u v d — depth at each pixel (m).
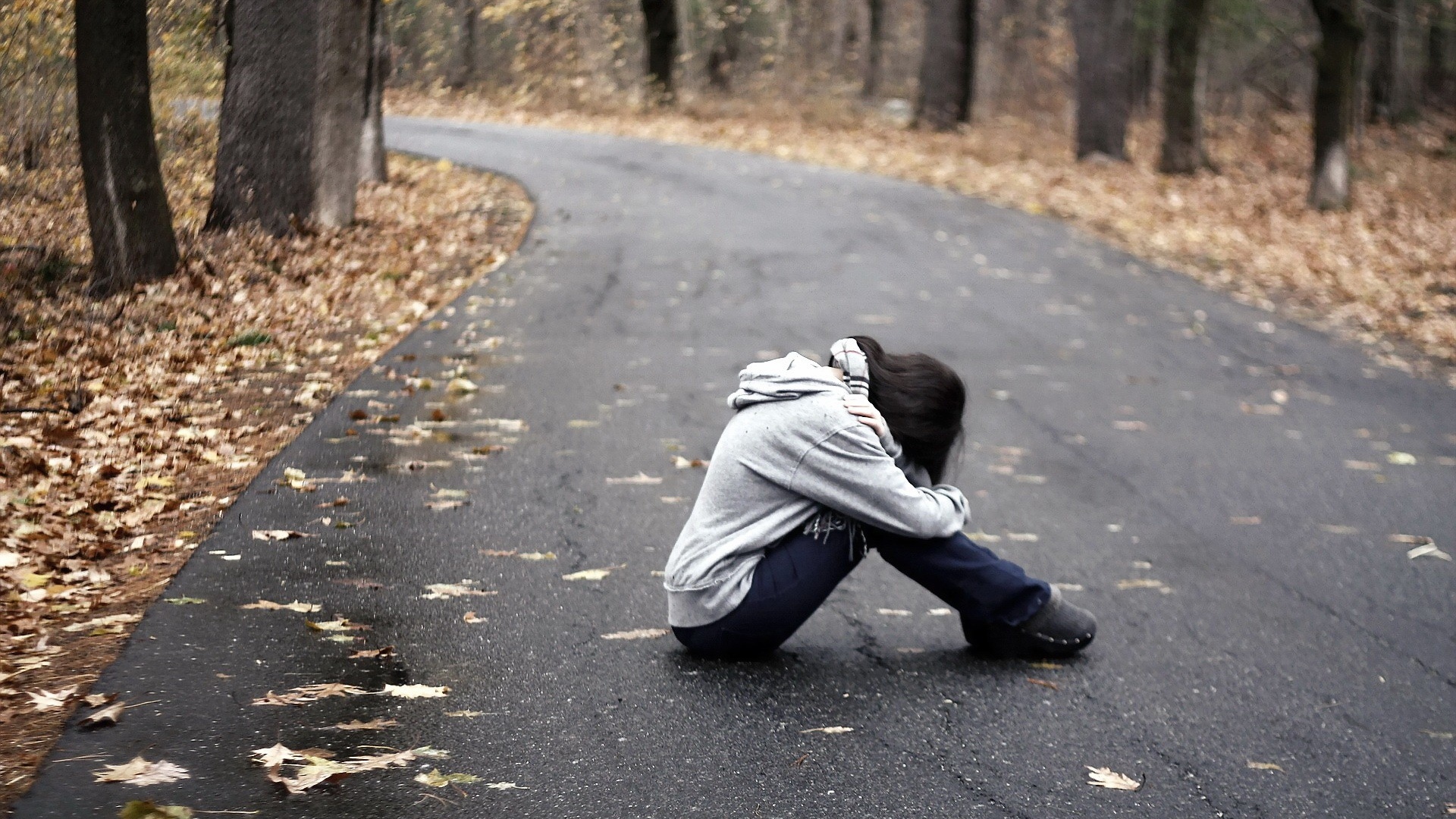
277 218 11.84
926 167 20.86
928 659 3.74
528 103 31.48
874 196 17.23
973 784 2.92
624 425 6.51
